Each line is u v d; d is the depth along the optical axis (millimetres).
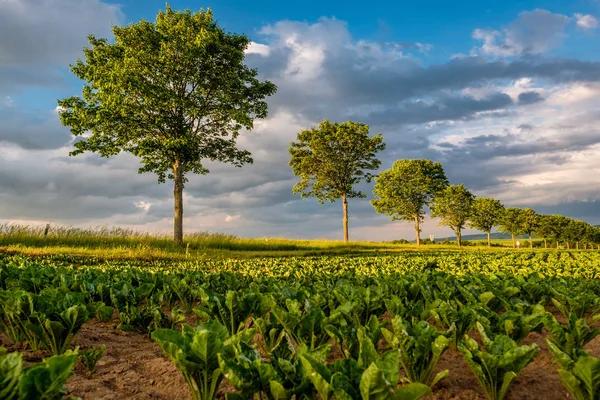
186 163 28641
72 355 1913
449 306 3969
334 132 43562
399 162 53281
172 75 24797
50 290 4609
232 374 2242
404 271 10250
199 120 27062
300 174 44219
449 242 69125
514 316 3707
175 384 3283
